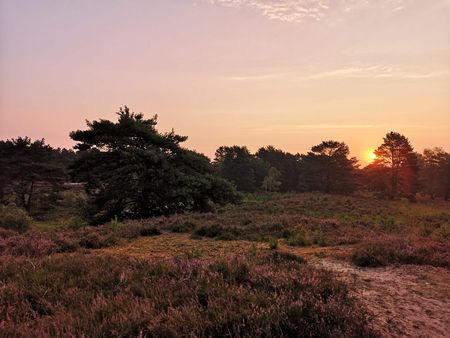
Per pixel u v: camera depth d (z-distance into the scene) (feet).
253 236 43.19
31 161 169.89
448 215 83.82
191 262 22.58
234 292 16.71
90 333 12.82
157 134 103.71
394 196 231.91
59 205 171.83
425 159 313.12
